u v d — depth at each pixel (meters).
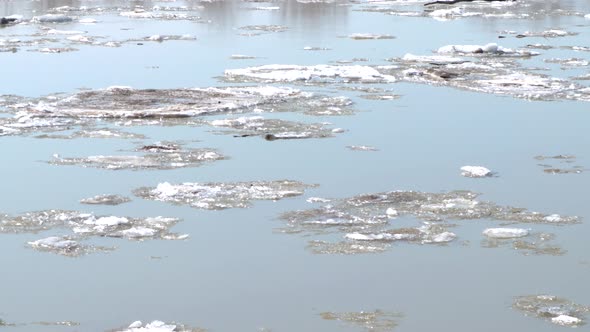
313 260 23.73
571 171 31.92
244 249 24.42
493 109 42.12
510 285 22.23
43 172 31.14
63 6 94.44
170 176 30.84
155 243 24.78
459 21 81.31
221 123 38.66
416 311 20.81
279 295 21.61
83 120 39.12
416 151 34.38
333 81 49.16
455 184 30.23
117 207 27.61
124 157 33.19
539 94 45.56
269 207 27.75
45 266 23.17
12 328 19.78
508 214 27.34
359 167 32.12
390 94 45.72
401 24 78.69
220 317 20.41
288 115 40.50
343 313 20.67
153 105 42.12
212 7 95.06
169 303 21.11
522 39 67.75
